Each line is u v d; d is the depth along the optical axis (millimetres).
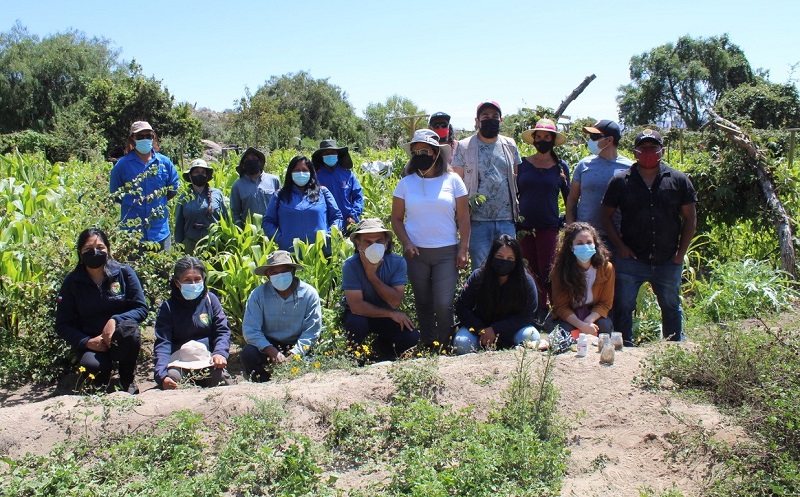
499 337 5465
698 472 3631
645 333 6418
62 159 26422
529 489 3436
